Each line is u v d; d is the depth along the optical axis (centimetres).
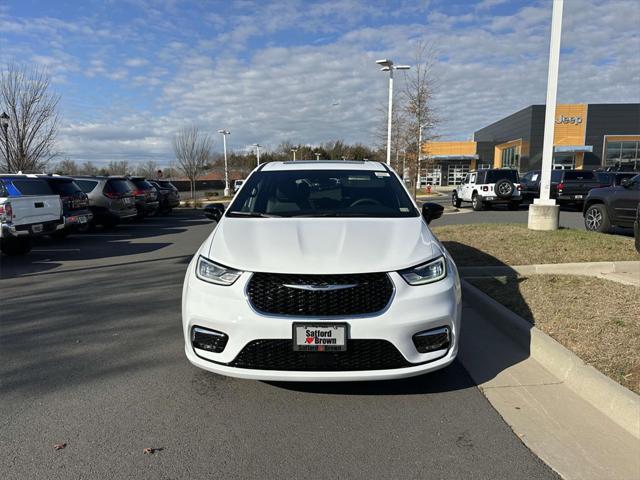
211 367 312
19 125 2056
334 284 300
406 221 389
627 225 1014
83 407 324
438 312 311
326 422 305
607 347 376
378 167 512
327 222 381
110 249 1084
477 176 2144
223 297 310
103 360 406
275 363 303
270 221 389
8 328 494
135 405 327
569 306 484
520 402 329
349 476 251
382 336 297
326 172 486
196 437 288
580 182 2028
